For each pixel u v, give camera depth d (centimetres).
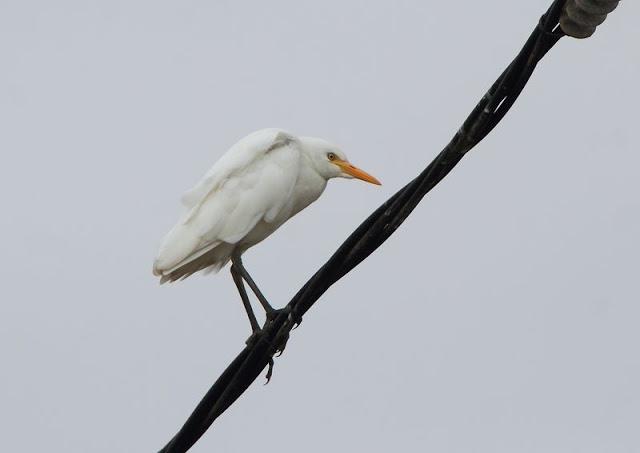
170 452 1066
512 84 860
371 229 969
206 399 1054
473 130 892
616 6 794
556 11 812
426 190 941
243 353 1041
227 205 1225
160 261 1206
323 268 993
